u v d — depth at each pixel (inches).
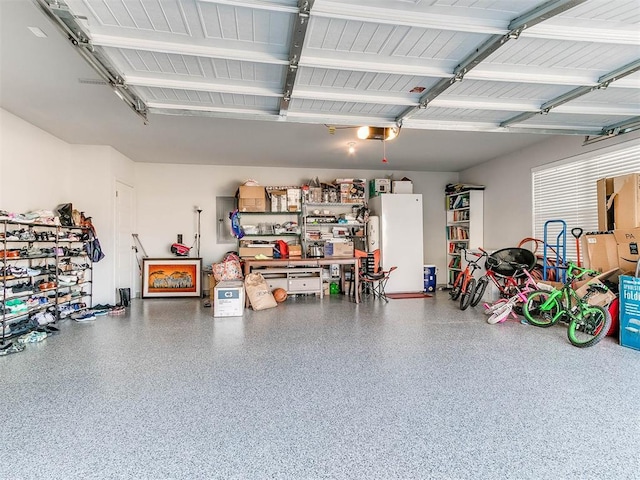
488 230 279.1
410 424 83.7
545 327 172.1
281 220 299.0
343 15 84.6
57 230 188.2
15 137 173.8
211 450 73.7
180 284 277.6
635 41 97.7
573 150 203.3
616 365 121.3
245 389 103.3
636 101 145.6
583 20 90.6
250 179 287.4
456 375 113.1
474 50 104.1
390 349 139.9
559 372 115.2
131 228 272.5
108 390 102.8
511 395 98.7
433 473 66.4
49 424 84.0
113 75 112.7
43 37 106.2
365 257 276.4
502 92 133.6
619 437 78.0
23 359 129.6
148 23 90.5
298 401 95.7
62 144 217.2
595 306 147.0
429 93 130.3
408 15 87.1
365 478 64.9
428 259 319.3
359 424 83.7
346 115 154.3
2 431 81.1
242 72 115.7
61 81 136.3
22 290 166.1
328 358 129.9
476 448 74.2
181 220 288.5
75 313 204.4
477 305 230.7
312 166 299.7
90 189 228.4
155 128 193.8
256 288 225.8
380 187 296.2
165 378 111.6
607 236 166.1
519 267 193.3
